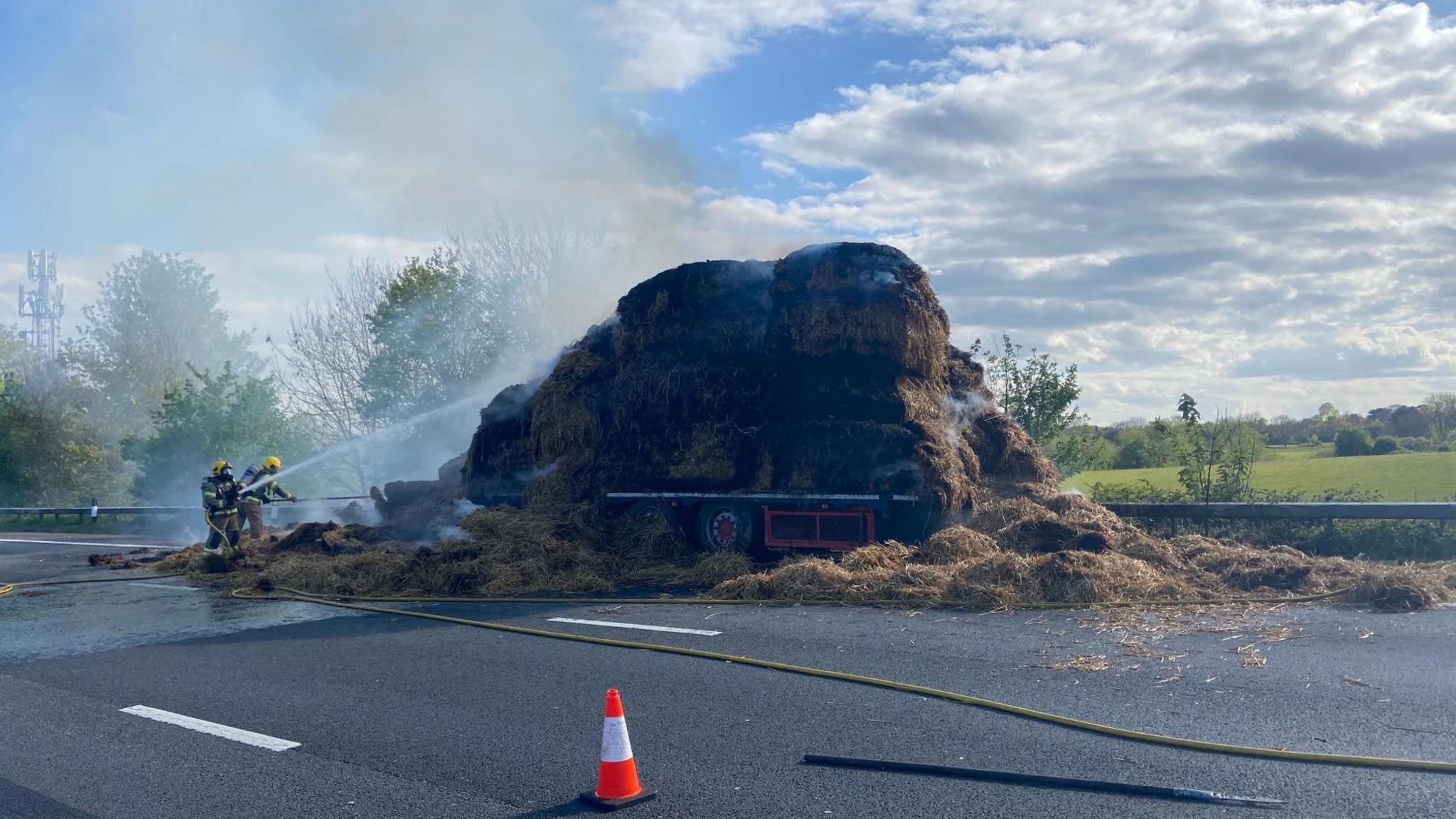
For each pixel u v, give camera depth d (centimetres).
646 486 1566
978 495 1484
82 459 4306
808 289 1531
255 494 1809
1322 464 2638
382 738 700
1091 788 562
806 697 761
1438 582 1112
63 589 1544
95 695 852
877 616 1077
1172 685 757
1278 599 1097
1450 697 706
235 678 893
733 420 1533
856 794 565
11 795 615
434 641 1025
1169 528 1622
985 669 826
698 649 935
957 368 1653
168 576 1662
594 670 871
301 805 582
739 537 1491
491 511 1608
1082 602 1097
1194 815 523
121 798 603
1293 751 605
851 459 1433
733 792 574
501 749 666
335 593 1361
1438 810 519
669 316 1627
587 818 547
